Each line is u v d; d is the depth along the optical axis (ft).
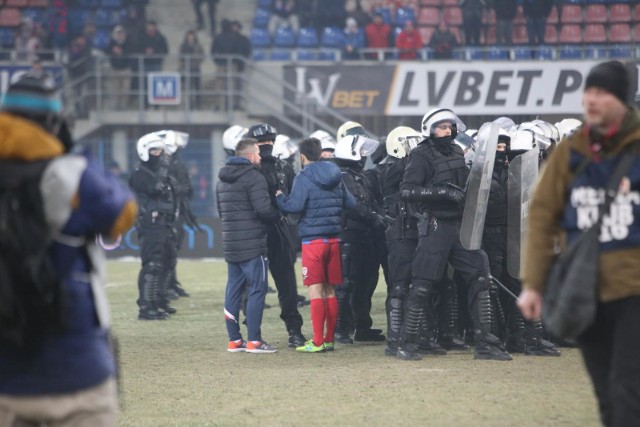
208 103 267.39
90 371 39.78
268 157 107.55
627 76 45.06
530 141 99.45
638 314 43.32
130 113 258.98
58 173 39.04
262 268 103.40
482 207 92.32
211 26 281.33
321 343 103.76
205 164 259.80
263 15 285.84
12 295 38.09
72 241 39.75
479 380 84.17
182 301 157.28
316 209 101.55
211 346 109.60
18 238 38.24
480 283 94.79
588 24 270.26
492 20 263.90
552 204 46.03
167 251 137.69
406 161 101.91
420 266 95.25
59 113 41.52
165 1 296.92
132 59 263.49
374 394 78.48
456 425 66.64
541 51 262.47
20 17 292.61
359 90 255.29
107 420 40.63
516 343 100.37
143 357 101.45
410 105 253.65
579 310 43.24
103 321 40.29
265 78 263.70
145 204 134.41
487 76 250.98
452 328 103.65
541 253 45.73
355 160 108.58
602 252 44.21
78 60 267.18
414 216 99.55
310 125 256.32
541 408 71.87
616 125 45.27
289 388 82.07
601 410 45.88
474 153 96.53
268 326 127.75
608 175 44.80
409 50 259.39
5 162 39.19
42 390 39.11
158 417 70.90
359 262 111.55
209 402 76.48
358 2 276.82
